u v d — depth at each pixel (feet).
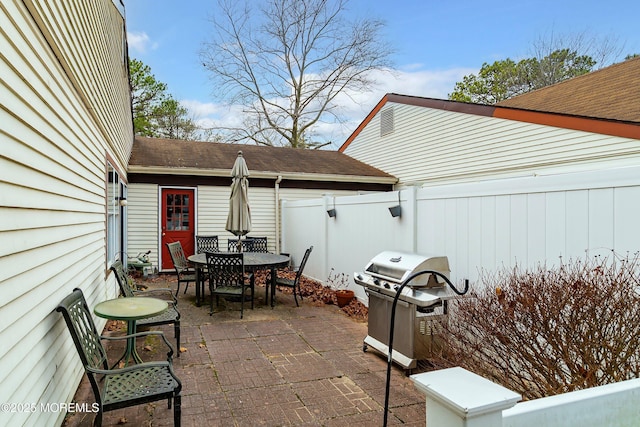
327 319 17.89
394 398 10.21
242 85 60.64
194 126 67.00
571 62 60.75
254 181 32.94
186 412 9.37
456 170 27.99
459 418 3.76
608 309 7.65
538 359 8.21
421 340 11.66
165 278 28.17
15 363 6.06
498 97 65.10
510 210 11.43
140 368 7.91
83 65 11.07
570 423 4.55
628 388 4.97
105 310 10.25
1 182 5.62
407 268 11.89
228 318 17.97
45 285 7.73
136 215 29.50
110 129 17.67
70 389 9.70
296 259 29.50
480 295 10.79
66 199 9.58
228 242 31.37
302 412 9.48
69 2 9.18
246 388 10.74
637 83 21.68
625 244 8.48
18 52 6.34
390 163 36.01
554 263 10.06
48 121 8.02
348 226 21.22
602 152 18.53
